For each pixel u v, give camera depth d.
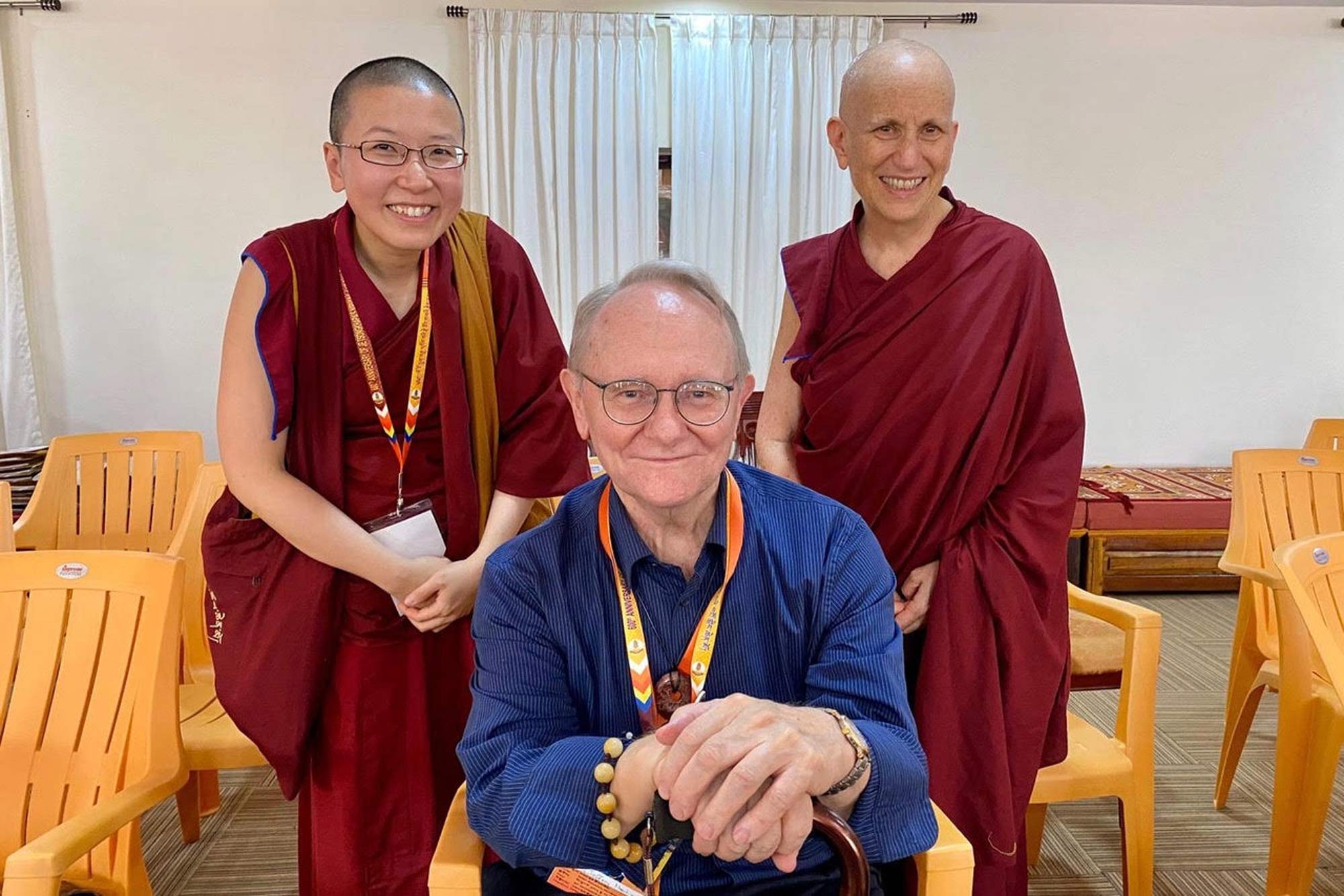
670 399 0.88
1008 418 1.32
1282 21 4.15
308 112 4.03
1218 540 3.63
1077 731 1.67
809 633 1.01
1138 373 4.38
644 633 0.99
